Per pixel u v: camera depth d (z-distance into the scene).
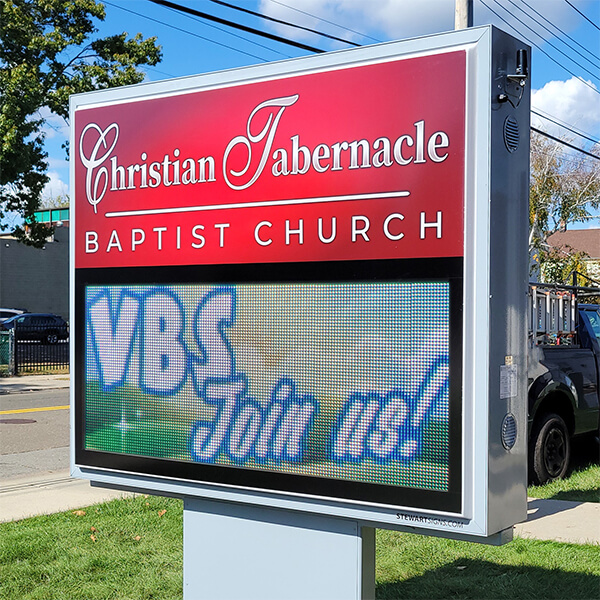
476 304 3.49
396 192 3.70
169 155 4.40
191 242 4.32
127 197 4.55
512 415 3.64
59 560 5.48
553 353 8.58
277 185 4.04
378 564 5.41
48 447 10.88
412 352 3.64
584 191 42.72
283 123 4.03
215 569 4.29
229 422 4.16
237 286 4.15
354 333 3.80
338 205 3.86
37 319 38.22
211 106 4.27
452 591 4.92
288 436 3.98
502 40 3.58
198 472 4.25
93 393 4.65
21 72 22.44
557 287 8.99
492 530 3.50
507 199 3.61
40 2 24.11
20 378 22.50
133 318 4.52
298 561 4.04
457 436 3.52
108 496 7.61
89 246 4.70
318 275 3.90
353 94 3.83
